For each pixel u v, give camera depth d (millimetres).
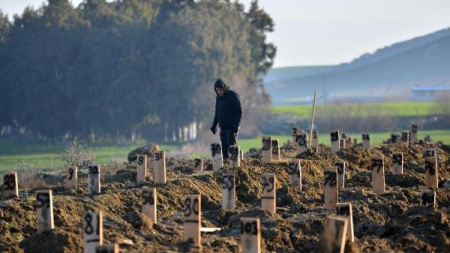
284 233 36188
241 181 48875
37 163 112000
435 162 47219
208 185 48125
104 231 35469
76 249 33594
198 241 34375
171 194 44781
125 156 134500
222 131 59406
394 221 38531
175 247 33969
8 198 42375
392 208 42188
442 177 54812
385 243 35875
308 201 45344
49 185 52812
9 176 42469
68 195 43844
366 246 35062
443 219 37688
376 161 45281
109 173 62000
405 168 57938
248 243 30844
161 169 46844
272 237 35594
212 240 35375
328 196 40750
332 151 61438
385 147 64812
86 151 84500
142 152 72438
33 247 33656
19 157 142125
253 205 46312
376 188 45375
